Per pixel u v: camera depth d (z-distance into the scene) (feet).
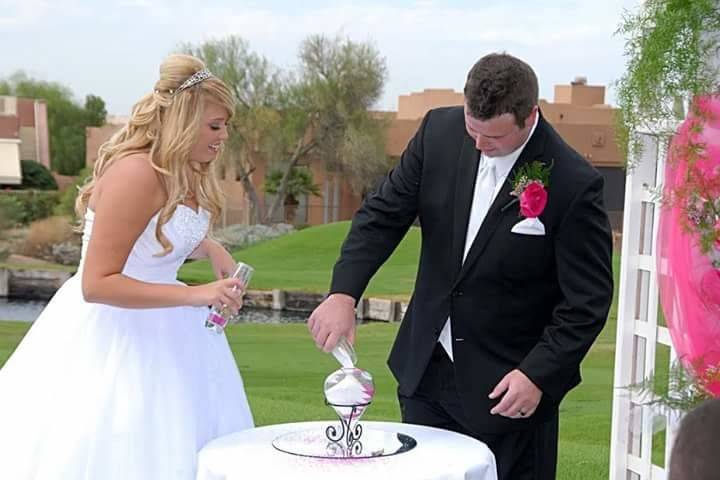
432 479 9.49
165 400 11.93
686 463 4.31
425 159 12.47
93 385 11.95
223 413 12.49
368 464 9.93
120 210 11.57
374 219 12.58
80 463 11.69
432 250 12.43
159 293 11.44
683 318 11.76
